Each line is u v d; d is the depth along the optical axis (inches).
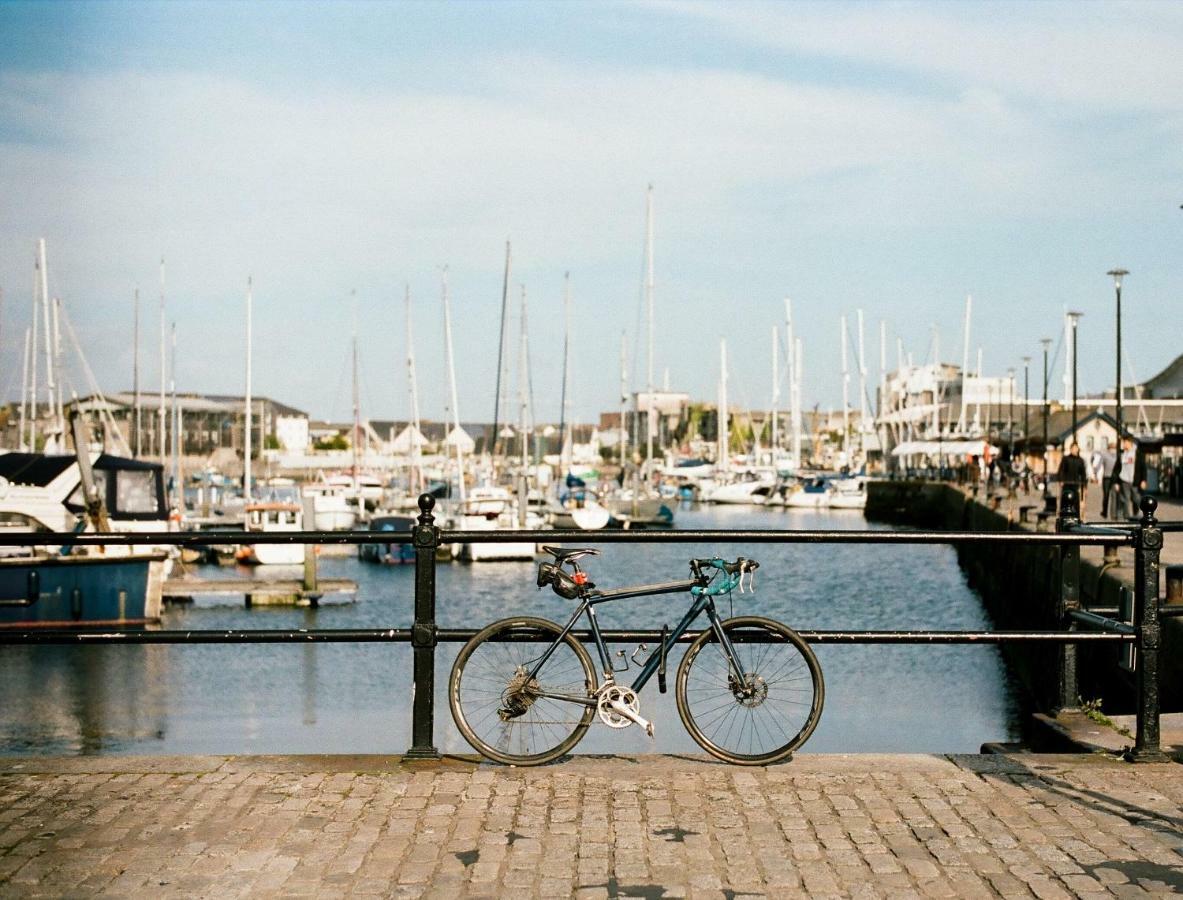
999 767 294.4
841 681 845.2
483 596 1594.5
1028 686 818.2
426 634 295.4
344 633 295.7
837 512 4020.7
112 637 292.2
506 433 3956.7
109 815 257.6
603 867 229.1
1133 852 237.6
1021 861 232.5
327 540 301.0
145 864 230.7
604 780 282.7
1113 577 761.0
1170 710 556.1
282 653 1012.5
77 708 801.6
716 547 2368.4
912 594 1619.1
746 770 290.7
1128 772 290.7
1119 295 1676.9
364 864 231.0
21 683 887.1
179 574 1772.9
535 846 240.1
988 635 300.0
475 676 298.0
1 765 294.2
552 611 1437.0
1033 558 1186.6
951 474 3818.9
